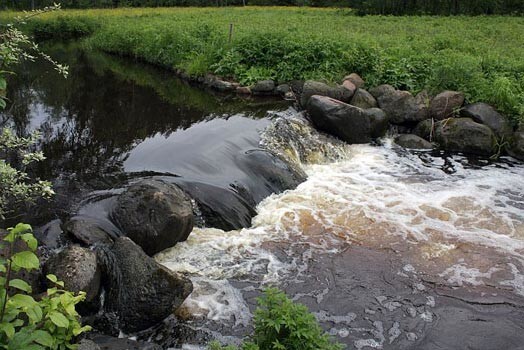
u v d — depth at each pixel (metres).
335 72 14.09
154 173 8.09
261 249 6.89
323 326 5.46
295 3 52.72
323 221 7.76
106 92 14.05
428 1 29.69
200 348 5.05
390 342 5.27
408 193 8.91
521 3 28.19
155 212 6.38
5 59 3.96
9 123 10.50
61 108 12.05
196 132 10.22
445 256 6.92
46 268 5.30
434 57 13.98
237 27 21.08
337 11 34.22
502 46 16.92
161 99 13.59
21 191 4.32
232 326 5.37
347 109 11.17
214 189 7.68
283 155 9.68
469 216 8.11
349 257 6.80
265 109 12.73
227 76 15.61
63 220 6.56
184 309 5.60
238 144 9.61
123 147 9.38
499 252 7.05
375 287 6.18
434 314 5.73
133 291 5.24
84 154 8.93
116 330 5.21
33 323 3.09
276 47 15.78
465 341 5.32
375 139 11.71
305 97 12.56
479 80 12.20
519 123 10.98
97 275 5.44
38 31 27.92
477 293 6.13
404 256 6.89
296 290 6.04
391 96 12.22
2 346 2.91
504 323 5.62
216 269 6.37
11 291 4.66
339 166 10.23
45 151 8.97
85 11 36.75
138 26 23.53
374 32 20.53
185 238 6.84
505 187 9.30
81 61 19.36
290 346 3.54
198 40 18.62
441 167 10.25
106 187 7.50
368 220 7.85
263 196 8.41
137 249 5.55
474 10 28.70
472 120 11.23
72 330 3.40
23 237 3.02
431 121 11.55
